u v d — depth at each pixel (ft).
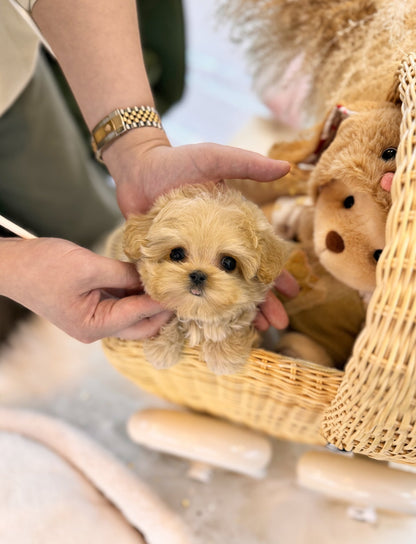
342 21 1.52
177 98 2.63
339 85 1.54
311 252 1.48
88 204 2.25
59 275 1.12
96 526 1.58
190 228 1.07
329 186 1.31
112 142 1.37
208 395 1.47
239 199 1.17
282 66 1.72
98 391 2.02
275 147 1.59
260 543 1.66
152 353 1.24
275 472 1.79
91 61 1.32
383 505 1.48
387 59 1.40
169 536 1.56
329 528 1.68
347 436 1.14
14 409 1.86
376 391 1.01
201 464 1.75
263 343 1.48
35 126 1.84
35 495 1.61
